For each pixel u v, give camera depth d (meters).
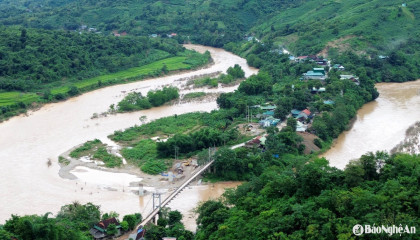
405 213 86.44
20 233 96.88
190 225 117.44
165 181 147.00
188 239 105.12
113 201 133.50
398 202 88.94
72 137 190.25
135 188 142.25
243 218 101.88
